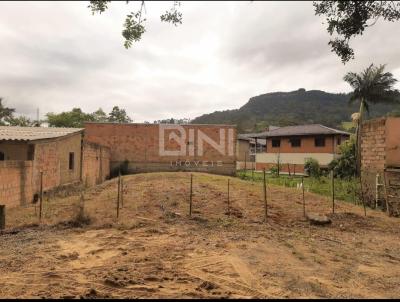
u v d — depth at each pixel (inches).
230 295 217.9
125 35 232.2
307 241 358.6
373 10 211.3
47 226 399.9
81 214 422.3
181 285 234.1
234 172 1274.6
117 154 1239.5
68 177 758.5
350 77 1218.6
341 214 495.5
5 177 499.8
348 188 785.6
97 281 239.0
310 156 1457.9
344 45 233.9
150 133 1251.2
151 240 349.7
